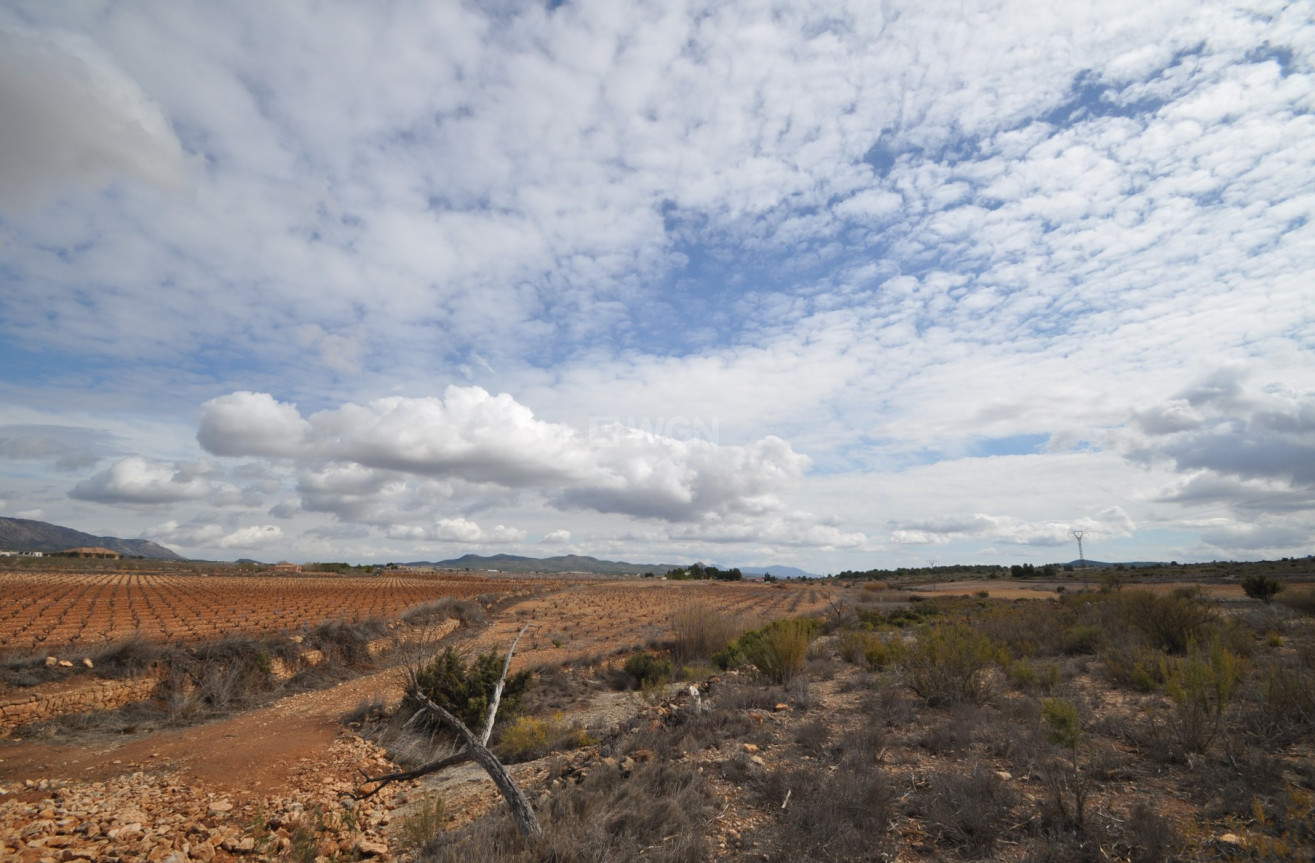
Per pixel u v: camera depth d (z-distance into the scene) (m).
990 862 5.35
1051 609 25.94
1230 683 7.84
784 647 15.73
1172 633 14.70
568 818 6.85
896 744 8.88
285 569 121.06
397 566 170.50
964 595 55.75
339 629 28.56
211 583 64.50
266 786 11.82
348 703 19.91
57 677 17.14
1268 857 4.66
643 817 6.78
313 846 8.48
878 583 85.69
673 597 76.75
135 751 14.13
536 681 21.19
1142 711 9.32
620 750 9.80
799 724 10.62
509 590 85.06
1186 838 5.23
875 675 14.73
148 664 19.17
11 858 7.68
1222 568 85.06
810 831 6.18
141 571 84.75
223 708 18.64
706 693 14.30
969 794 6.42
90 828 9.05
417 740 14.77
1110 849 5.26
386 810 10.59
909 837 5.97
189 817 9.94
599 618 49.22
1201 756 7.20
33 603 33.69
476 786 11.08
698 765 8.55
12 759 13.02
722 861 5.88
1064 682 12.22
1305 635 15.09
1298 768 6.41
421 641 10.38
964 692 11.30
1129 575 82.62
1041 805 6.19
